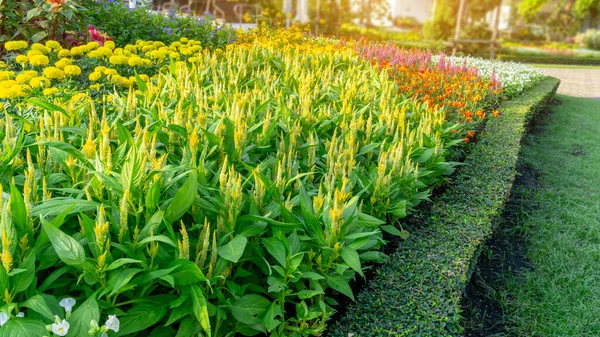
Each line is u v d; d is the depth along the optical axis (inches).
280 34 393.1
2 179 96.7
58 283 79.4
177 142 124.0
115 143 119.1
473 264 125.3
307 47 330.3
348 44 373.1
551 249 157.8
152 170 86.3
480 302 131.3
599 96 535.2
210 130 124.3
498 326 122.7
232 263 89.2
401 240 134.6
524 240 167.3
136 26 322.7
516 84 372.5
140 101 157.6
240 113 125.5
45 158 105.1
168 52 231.9
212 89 190.2
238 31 393.1
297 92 198.8
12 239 70.9
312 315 87.0
